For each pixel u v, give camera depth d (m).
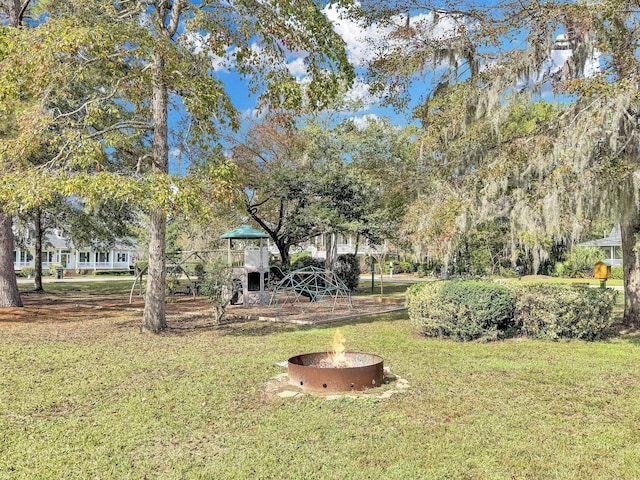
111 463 3.30
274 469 3.19
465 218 7.55
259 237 13.78
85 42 6.64
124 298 17.09
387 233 16.30
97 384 5.30
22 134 7.22
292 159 17.86
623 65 7.25
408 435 3.75
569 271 28.02
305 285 13.96
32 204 6.74
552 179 6.70
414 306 8.54
